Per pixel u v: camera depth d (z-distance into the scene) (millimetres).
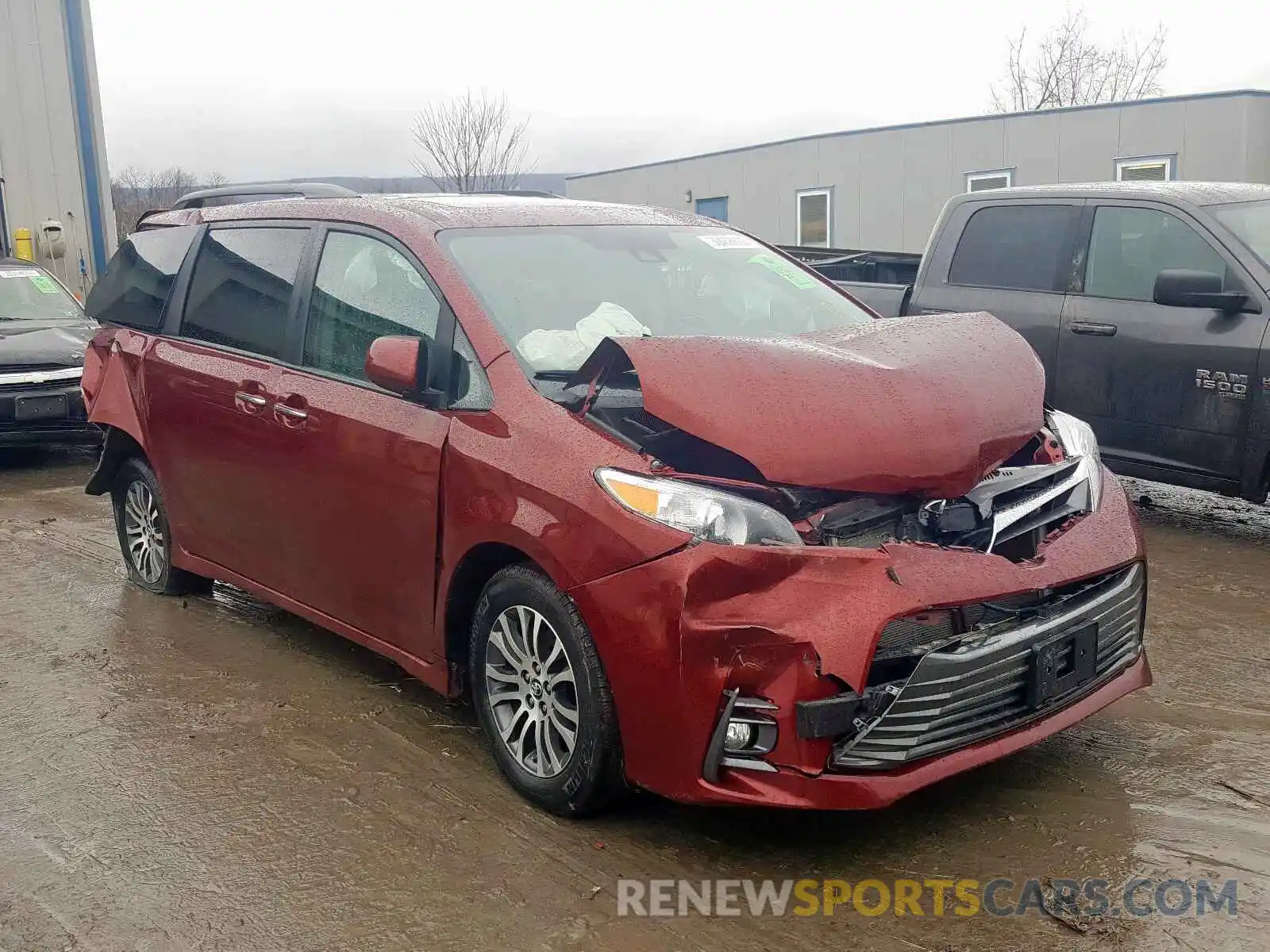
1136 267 6578
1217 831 3381
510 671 3676
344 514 4188
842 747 3016
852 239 21656
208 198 6988
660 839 3410
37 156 17641
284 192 6680
